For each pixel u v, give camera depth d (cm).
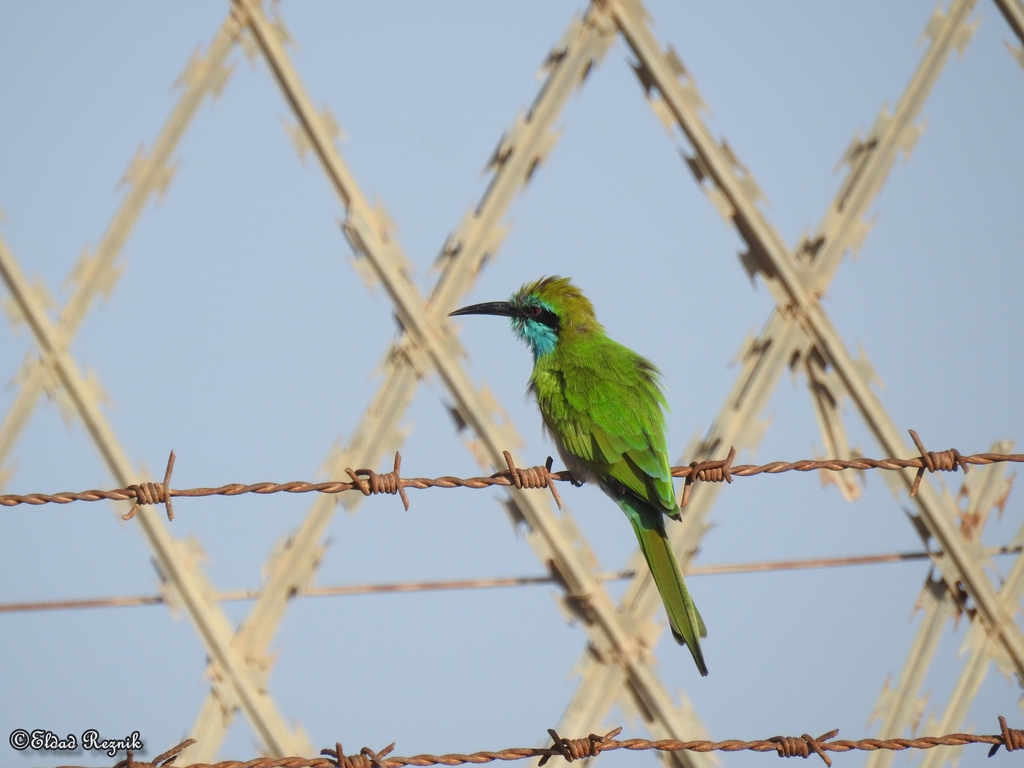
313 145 1290
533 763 1235
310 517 1242
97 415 1255
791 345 1301
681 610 952
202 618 1230
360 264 1273
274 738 1235
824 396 1324
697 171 1330
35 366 1258
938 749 1323
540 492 1232
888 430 1309
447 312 1267
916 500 1311
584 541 1252
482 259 1288
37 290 1263
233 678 1230
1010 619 1328
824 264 1312
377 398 1257
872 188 1327
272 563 1245
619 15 1309
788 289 1302
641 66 1328
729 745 796
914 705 1328
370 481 854
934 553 1333
